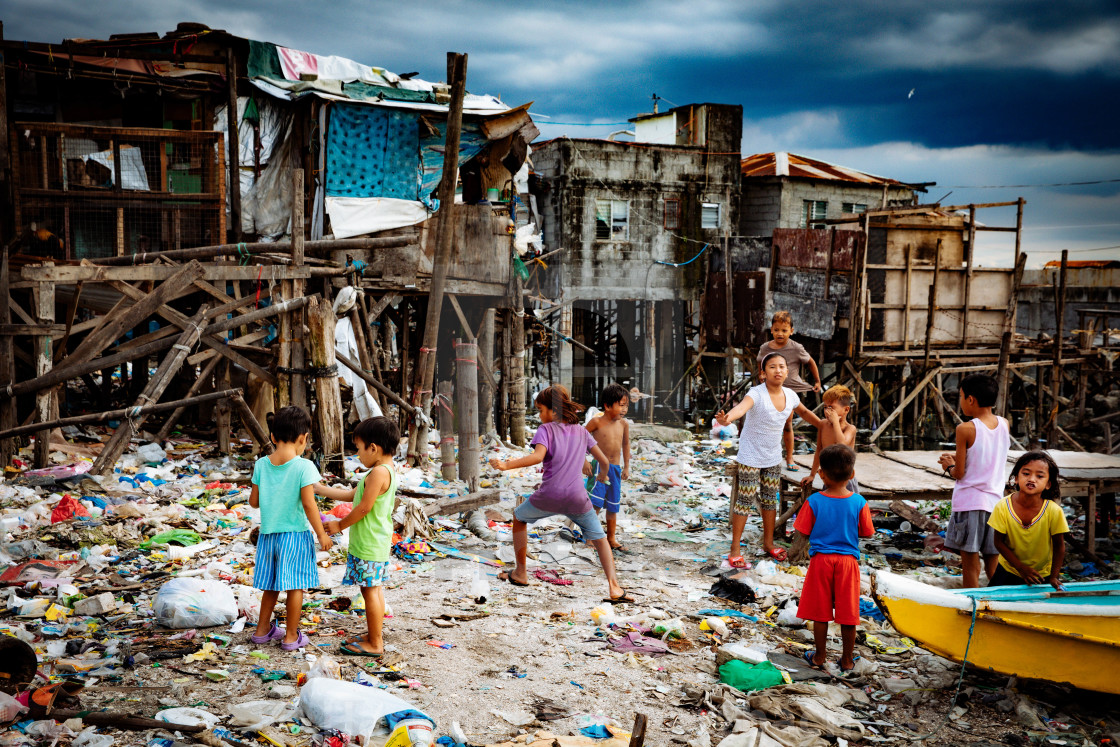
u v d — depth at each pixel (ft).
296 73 45.65
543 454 14.83
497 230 37.17
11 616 16.30
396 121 46.44
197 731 11.46
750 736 12.04
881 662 16.24
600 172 83.56
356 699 12.00
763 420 21.61
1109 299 69.97
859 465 27.68
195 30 42.50
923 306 60.90
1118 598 15.44
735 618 18.11
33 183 37.83
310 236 45.93
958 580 21.62
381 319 59.77
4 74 36.96
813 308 63.57
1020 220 59.06
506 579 18.90
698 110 88.84
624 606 17.80
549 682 14.16
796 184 95.66
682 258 86.02
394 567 20.52
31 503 24.99
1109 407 61.05
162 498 27.20
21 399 38.75
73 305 31.55
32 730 11.14
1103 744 12.89
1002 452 18.42
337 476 31.53
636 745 11.22
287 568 14.74
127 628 15.85
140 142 39.47
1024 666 14.15
